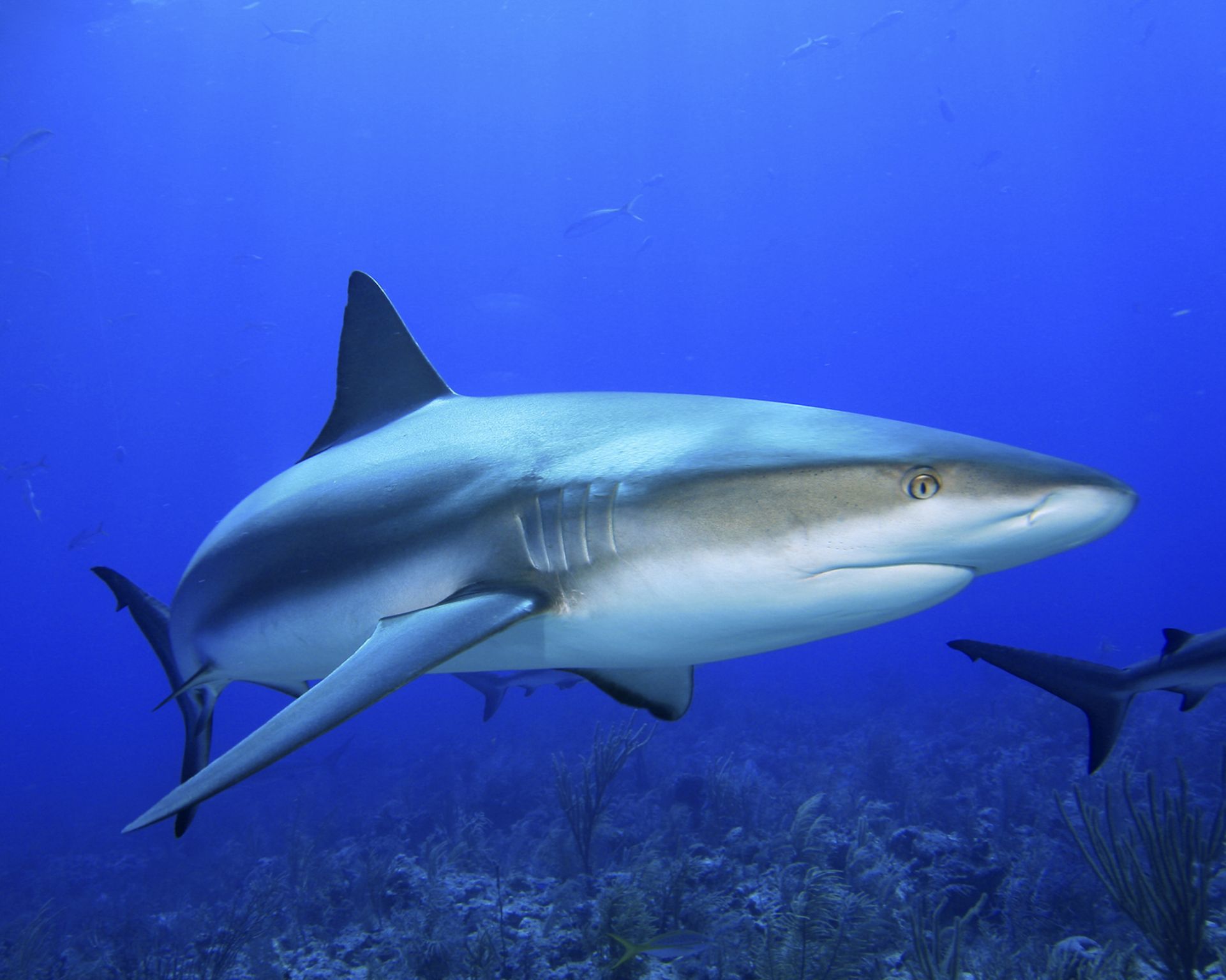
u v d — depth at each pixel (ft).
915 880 25.02
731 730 77.10
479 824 42.63
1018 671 17.33
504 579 7.80
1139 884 17.29
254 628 10.57
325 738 107.86
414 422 10.80
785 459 6.66
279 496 11.00
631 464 7.47
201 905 40.22
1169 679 16.55
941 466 6.13
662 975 19.85
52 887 59.26
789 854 28.43
